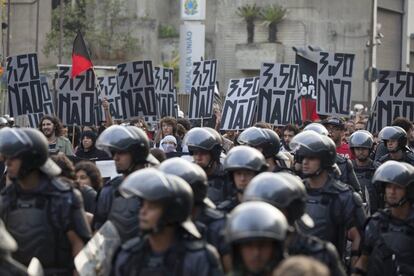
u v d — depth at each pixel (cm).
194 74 3666
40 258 1565
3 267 1180
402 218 1731
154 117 3691
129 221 1673
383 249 1722
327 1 11275
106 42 11031
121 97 3347
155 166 1747
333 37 11269
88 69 3189
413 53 11969
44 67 10144
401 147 2608
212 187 1938
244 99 3400
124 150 1716
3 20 8681
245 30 11469
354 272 1766
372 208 2541
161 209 1243
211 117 3631
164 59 11500
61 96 3189
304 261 871
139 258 1273
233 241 1074
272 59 11181
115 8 11288
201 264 1255
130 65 3334
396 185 1712
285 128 3030
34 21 10075
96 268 1465
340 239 1862
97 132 3456
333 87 3334
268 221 1071
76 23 10931
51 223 1566
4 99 5288
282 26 11350
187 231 1267
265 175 1351
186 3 9775
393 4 11500
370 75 7969
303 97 4100
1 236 1170
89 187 1912
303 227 1439
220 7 11556
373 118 3350
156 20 11488
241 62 11344
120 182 1730
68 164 1884
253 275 1079
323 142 1852
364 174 2567
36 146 1545
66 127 3322
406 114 3344
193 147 1927
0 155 1573
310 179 1867
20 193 1577
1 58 7044
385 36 11456
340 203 1841
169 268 1259
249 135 2083
